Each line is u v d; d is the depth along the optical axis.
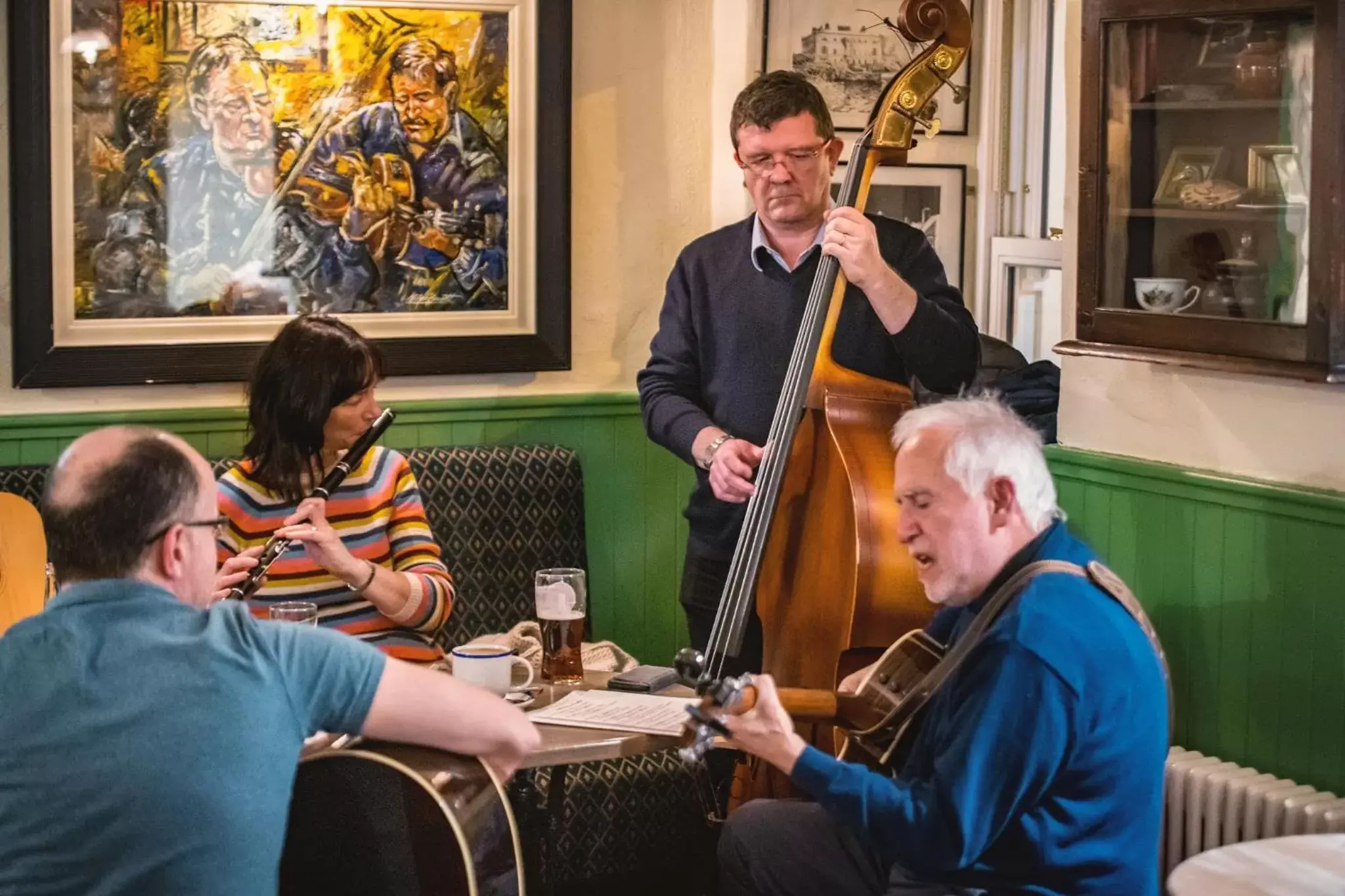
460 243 3.82
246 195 3.62
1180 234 3.04
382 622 2.94
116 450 1.85
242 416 3.65
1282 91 2.79
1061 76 4.18
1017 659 1.98
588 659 2.92
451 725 1.96
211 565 1.92
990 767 1.96
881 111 3.01
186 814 1.72
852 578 2.79
